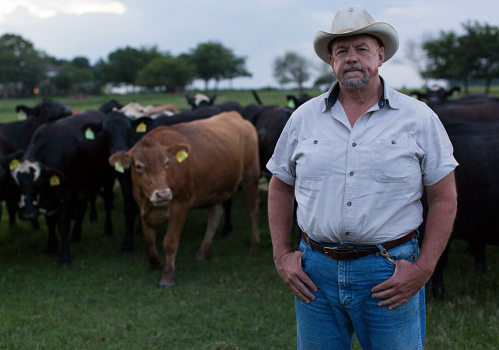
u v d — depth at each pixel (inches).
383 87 73.7
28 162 221.5
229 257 226.4
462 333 138.5
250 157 243.4
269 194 86.9
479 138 145.3
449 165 72.6
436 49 1489.9
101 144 263.4
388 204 72.6
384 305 74.8
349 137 73.8
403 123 72.5
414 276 71.9
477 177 141.0
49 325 157.0
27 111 321.4
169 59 3917.3
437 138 73.0
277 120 293.0
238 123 247.6
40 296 184.2
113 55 4232.3
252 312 162.4
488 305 155.5
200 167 201.8
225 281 194.7
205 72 4407.0
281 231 84.4
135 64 4217.5
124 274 207.3
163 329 152.2
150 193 182.1
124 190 239.9
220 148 215.2
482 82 2395.4
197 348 139.7
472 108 254.7
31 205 221.5
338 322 81.2
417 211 76.1
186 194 196.2
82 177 255.1
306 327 83.9
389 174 71.6
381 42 76.5
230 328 151.2
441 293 165.6
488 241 147.9
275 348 137.7
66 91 3939.5
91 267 218.2
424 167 74.3
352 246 75.4
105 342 143.9
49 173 220.5
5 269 219.6
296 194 81.8
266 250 236.5
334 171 74.0
